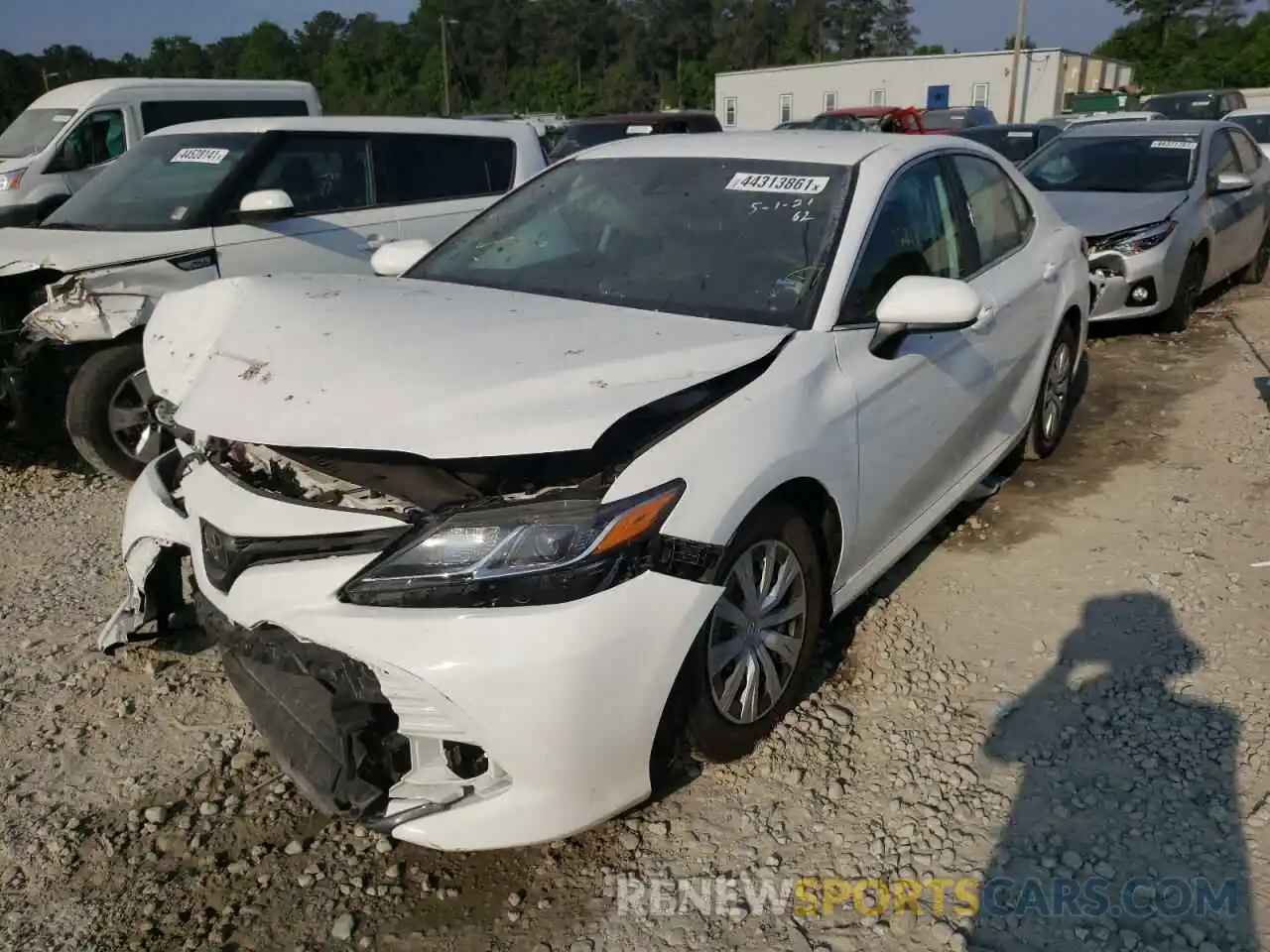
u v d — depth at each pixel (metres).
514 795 2.40
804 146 3.80
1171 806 2.86
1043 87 41.34
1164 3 70.06
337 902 2.60
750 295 3.28
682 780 2.98
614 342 2.85
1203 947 2.42
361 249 6.54
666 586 2.47
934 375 3.62
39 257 5.23
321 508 2.45
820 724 3.22
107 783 3.03
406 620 2.32
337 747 2.46
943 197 4.00
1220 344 7.66
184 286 5.62
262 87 11.09
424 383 2.55
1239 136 9.62
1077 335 5.34
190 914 2.57
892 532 3.57
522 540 2.33
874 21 86.19
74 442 5.27
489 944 2.47
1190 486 4.98
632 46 84.50
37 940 2.49
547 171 4.16
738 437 2.69
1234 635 3.66
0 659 3.65
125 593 4.18
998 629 3.76
